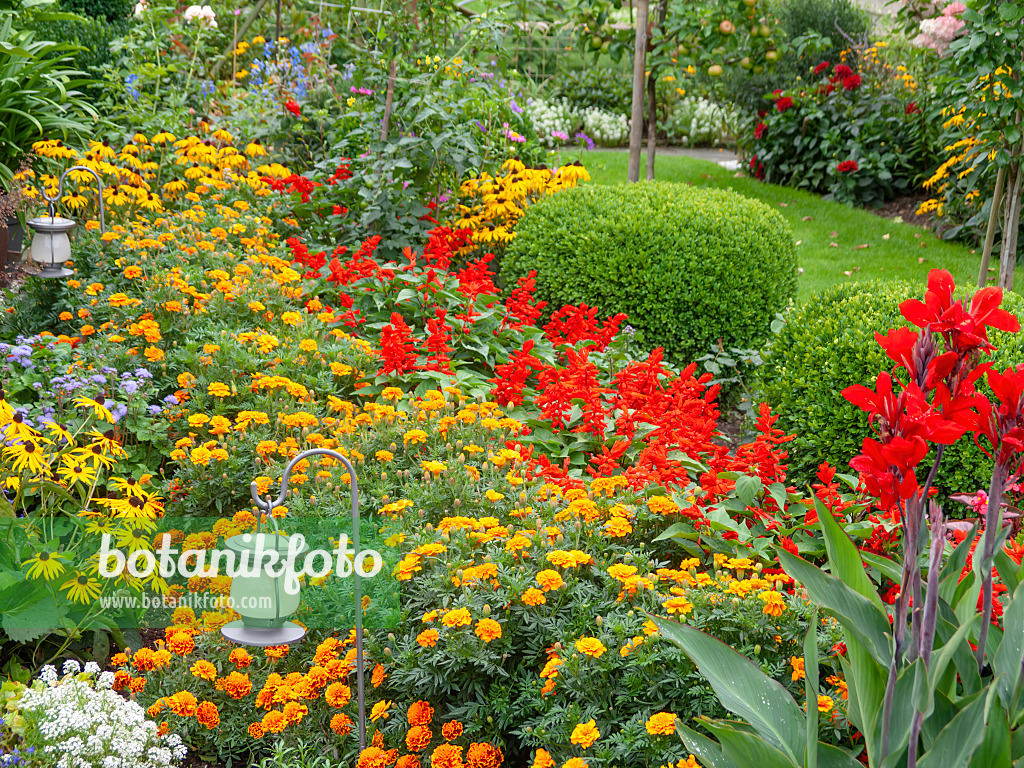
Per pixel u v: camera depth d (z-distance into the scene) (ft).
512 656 8.12
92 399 11.46
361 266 15.90
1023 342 11.71
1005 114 16.55
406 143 18.10
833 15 36.22
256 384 11.87
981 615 5.34
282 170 20.59
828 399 12.23
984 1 15.93
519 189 20.31
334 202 20.12
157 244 15.55
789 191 33.60
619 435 12.24
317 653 8.23
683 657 7.06
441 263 16.46
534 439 12.43
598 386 12.86
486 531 8.75
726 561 8.79
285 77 27.40
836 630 7.34
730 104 40.55
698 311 17.51
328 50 29.01
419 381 13.65
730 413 17.42
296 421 10.73
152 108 25.02
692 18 27.35
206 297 14.33
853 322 12.63
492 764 7.37
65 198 18.35
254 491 7.01
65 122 23.73
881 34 38.09
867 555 7.36
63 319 14.17
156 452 11.98
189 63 28.22
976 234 26.43
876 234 28.14
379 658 8.16
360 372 13.56
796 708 6.09
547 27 42.47
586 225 18.10
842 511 9.40
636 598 8.06
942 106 24.58
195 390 12.25
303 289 15.70
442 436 11.36
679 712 7.13
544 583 7.67
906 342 4.80
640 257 17.42
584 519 8.96
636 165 27.17
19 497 8.89
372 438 11.17
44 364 13.01
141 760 7.48
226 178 20.36
